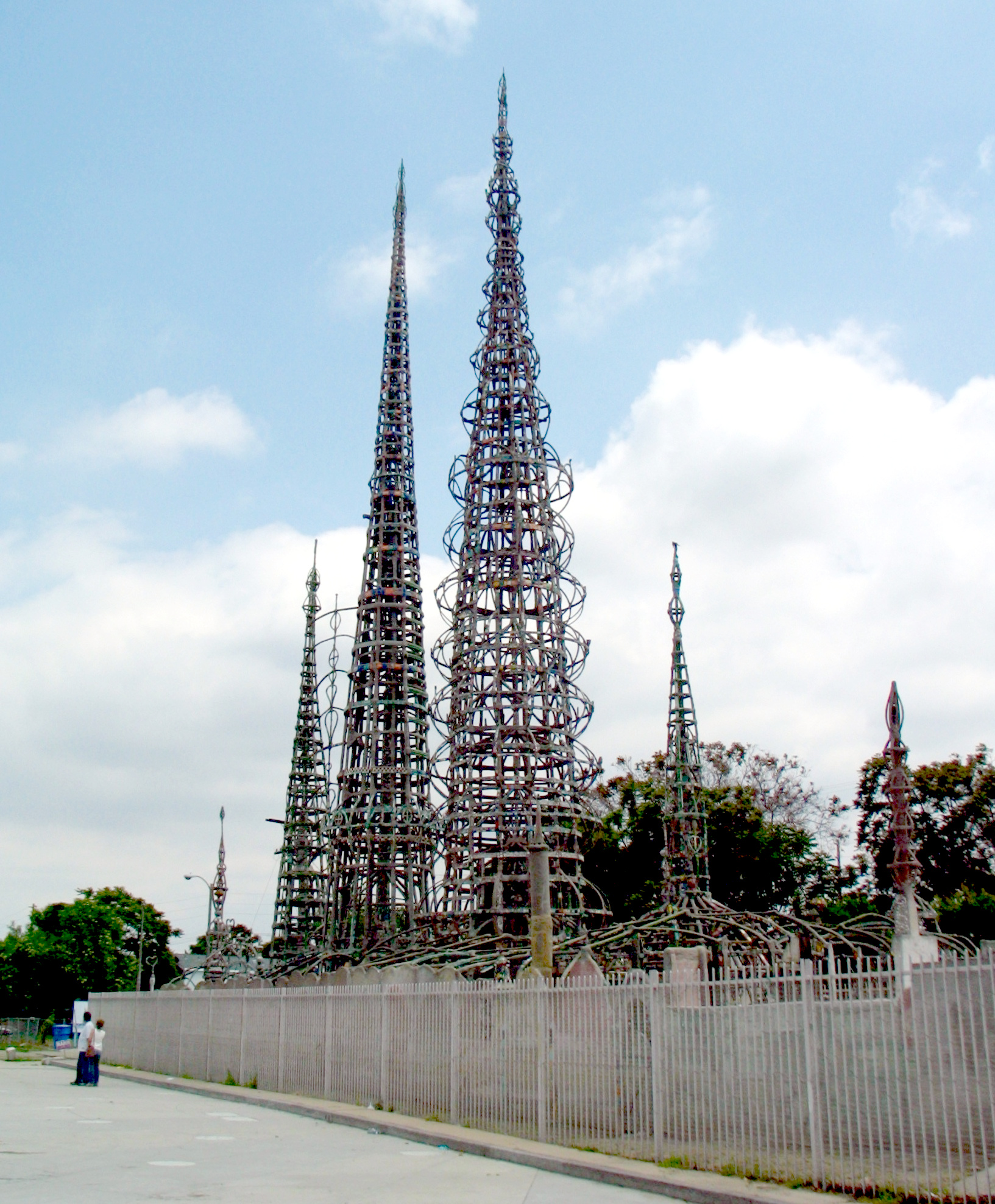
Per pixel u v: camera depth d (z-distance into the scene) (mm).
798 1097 21172
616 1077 25406
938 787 86875
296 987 46406
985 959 19359
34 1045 106500
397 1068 34812
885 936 46344
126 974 142500
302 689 115625
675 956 36156
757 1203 19234
